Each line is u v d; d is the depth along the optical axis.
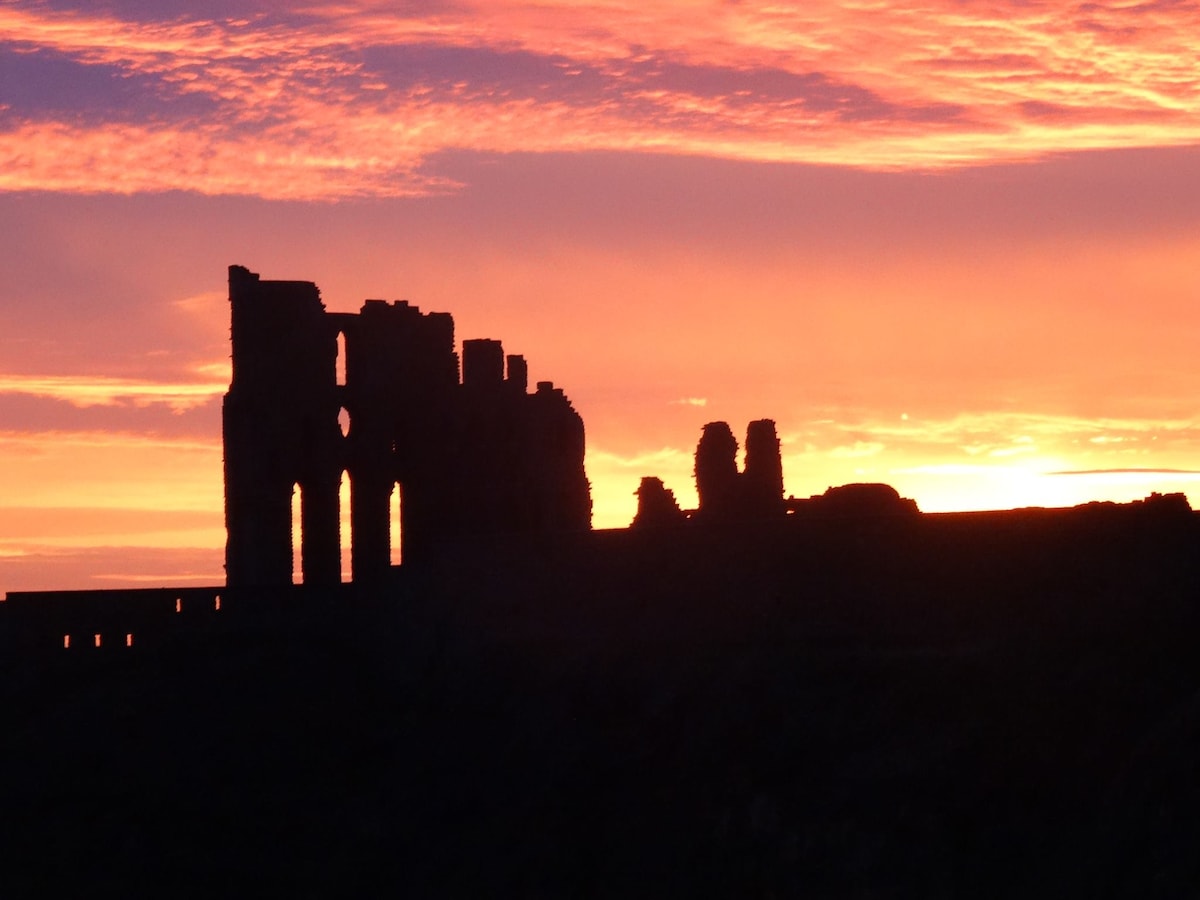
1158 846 199.75
